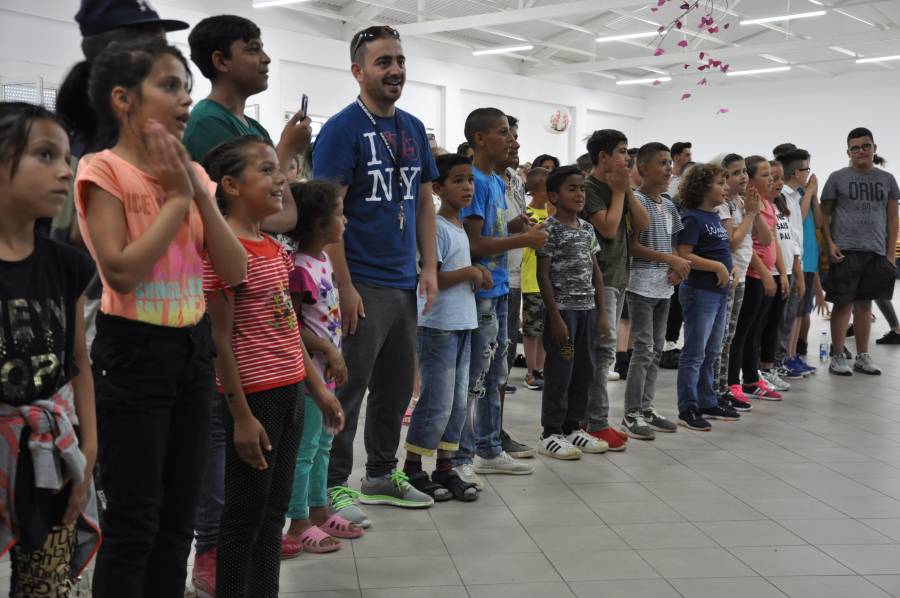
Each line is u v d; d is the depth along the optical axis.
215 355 1.79
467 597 2.35
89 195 1.60
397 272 2.92
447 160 3.23
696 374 4.44
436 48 14.03
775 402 5.10
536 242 3.31
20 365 1.46
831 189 6.06
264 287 1.99
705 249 4.37
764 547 2.77
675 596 2.38
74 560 1.72
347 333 2.78
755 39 15.20
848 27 14.48
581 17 13.88
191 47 2.38
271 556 2.06
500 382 3.59
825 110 17.03
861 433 4.35
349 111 2.90
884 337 7.39
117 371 1.63
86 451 1.59
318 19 12.38
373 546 2.72
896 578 2.53
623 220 4.01
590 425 4.02
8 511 1.45
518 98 15.85
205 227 1.71
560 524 2.96
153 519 1.66
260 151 1.99
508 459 3.60
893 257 6.08
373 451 3.14
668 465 3.74
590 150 4.00
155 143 1.54
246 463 1.95
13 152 1.43
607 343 3.97
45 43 9.09
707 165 4.39
